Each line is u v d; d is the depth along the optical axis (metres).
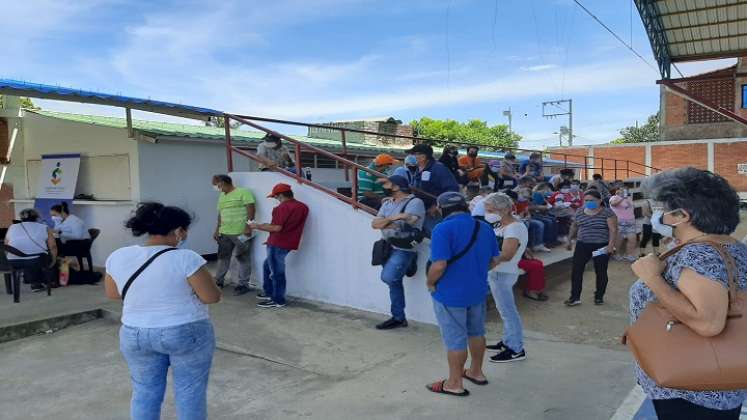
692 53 10.17
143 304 3.00
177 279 3.01
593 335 5.86
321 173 12.90
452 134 41.81
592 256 7.07
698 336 1.87
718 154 27.55
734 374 1.80
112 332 6.48
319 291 7.40
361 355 5.38
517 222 4.87
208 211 10.52
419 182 7.11
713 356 1.82
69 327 6.71
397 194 6.16
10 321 6.41
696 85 26.69
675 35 9.70
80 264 8.73
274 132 7.88
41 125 11.02
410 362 5.14
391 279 6.11
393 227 6.07
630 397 4.11
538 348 5.41
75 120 10.45
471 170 9.88
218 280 8.11
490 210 4.83
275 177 7.83
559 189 11.23
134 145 9.55
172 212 3.17
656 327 1.97
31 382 4.94
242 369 5.12
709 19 9.14
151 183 9.66
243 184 8.27
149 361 3.09
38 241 7.63
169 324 2.98
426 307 6.36
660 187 2.11
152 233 3.13
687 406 2.00
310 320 6.57
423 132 40.66
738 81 25.11
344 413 4.09
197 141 10.27
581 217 7.01
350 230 7.02
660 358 1.90
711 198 1.98
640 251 10.48
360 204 6.96
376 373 4.89
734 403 1.95
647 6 9.06
